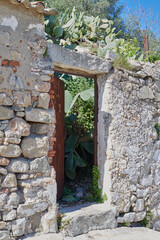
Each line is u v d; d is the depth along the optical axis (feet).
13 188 9.91
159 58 17.54
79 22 19.77
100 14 48.34
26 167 10.19
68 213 11.91
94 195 14.56
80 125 18.63
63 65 12.18
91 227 12.05
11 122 9.94
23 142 10.23
